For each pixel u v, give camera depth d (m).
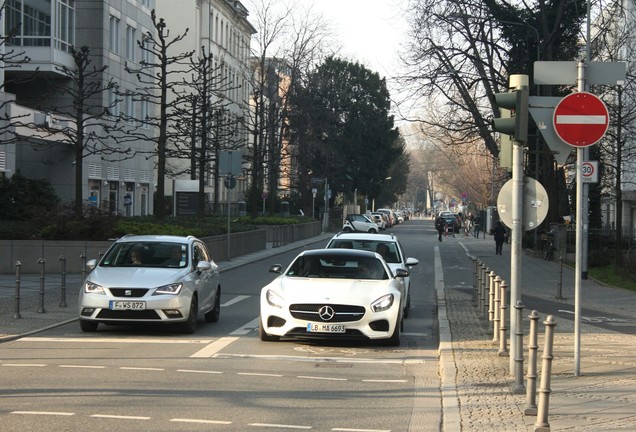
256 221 53.03
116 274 14.95
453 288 25.88
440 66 36.19
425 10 35.78
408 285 18.75
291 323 13.50
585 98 10.53
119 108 50.50
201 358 12.28
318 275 14.81
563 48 40.34
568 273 33.12
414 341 14.76
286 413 8.76
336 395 9.84
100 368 11.24
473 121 37.81
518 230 10.75
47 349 12.94
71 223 26.94
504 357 12.37
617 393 9.59
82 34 46.72
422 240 64.88
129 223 29.52
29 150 44.78
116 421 8.17
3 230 26.80
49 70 41.75
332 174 76.56
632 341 14.57
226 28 80.38
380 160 86.69
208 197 73.56
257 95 54.72
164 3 71.19
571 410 8.62
